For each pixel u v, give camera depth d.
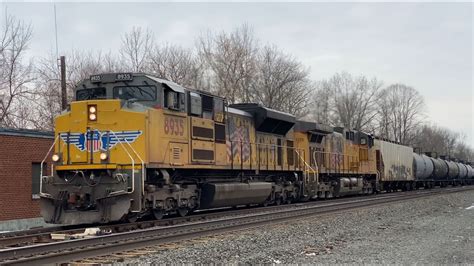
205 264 9.43
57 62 40.06
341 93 85.00
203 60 49.06
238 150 20.67
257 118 22.58
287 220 16.48
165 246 11.10
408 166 44.78
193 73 47.75
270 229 14.38
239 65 48.91
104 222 14.46
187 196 17.39
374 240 12.91
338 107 84.31
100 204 14.45
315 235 13.75
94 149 14.80
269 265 9.53
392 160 40.69
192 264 9.34
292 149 25.73
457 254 10.91
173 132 16.14
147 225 14.88
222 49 49.22
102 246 10.37
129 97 15.88
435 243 12.46
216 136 18.92
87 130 14.91
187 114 17.05
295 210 19.39
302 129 27.17
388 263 9.75
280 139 24.89
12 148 18.34
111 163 14.58
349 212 19.89
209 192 18.31
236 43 49.47
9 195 18.11
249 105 22.89
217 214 18.78
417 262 9.88
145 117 14.70
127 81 15.94
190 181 17.97
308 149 27.36
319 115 81.56
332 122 83.44
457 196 33.16
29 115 37.56
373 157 37.22
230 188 19.25
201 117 17.92
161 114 15.54
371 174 36.72
